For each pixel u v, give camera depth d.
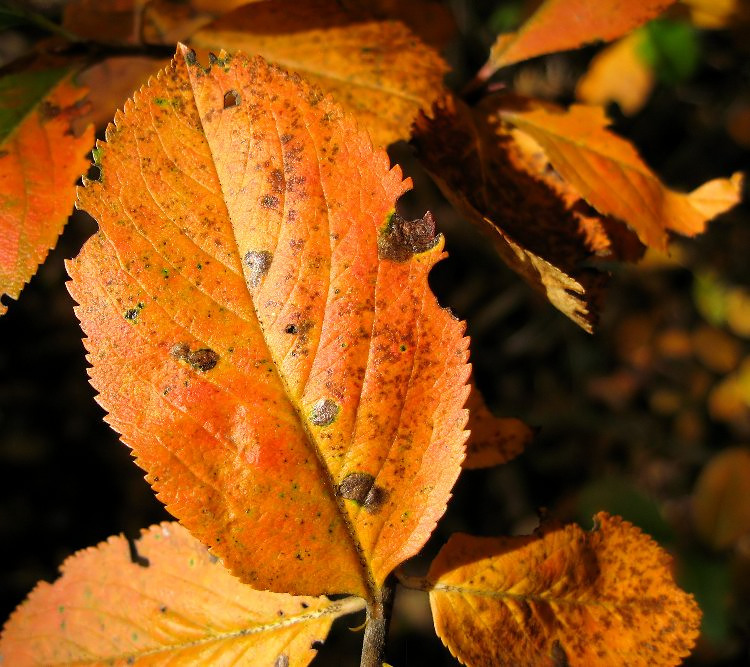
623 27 0.28
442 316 0.24
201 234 0.24
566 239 0.27
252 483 0.24
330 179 0.24
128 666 0.26
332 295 0.24
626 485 0.45
